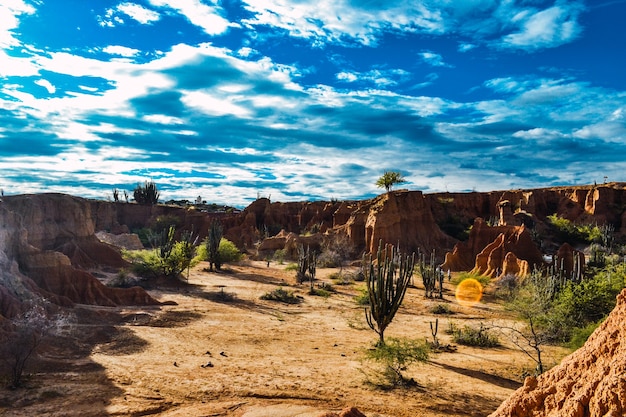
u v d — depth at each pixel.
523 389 8.10
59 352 20.16
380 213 76.75
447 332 29.58
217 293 41.59
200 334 25.88
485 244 63.41
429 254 75.75
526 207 109.06
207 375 18.22
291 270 65.44
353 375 19.27
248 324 29.52
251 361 20.86
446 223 100.06
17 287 25.45
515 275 46.81
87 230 49.97
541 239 91.00
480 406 16.34
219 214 123.62
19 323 18.22
